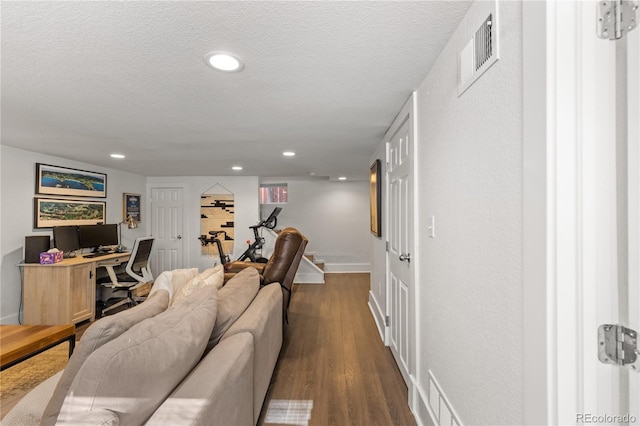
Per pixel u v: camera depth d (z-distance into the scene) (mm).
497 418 925
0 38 1264
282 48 1357
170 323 1160
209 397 988
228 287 2010
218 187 6105
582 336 686
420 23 1181
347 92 1859
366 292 4949
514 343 838
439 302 1434
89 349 995
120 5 1063
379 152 3250
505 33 875
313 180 7102
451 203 1278
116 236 4703
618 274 681
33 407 1232
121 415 824
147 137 2922
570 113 687
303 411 1883
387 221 2805
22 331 2035
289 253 2965
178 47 1346
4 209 3293
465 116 1138
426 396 1648
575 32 685
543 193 708
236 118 2354
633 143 655
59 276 3350
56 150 3518
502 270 896
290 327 3357
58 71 1565
